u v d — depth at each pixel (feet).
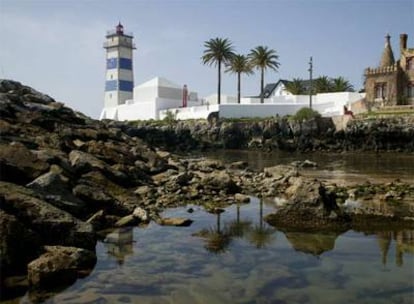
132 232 42.22
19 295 26.32
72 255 30.91
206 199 61.36
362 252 35.86
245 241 39.32
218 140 233.96
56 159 55.36
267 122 224.53
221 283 28.35
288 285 28.02
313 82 320.29
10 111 84.69
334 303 25.12
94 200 47.85
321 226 45.29
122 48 343.26
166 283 28.32
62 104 111.75
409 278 29.43
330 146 208.85
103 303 25.07
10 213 34.04
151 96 312.09
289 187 66.44
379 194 67.51
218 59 272.51
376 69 240.94
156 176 76.38
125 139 110.32
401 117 195.93
